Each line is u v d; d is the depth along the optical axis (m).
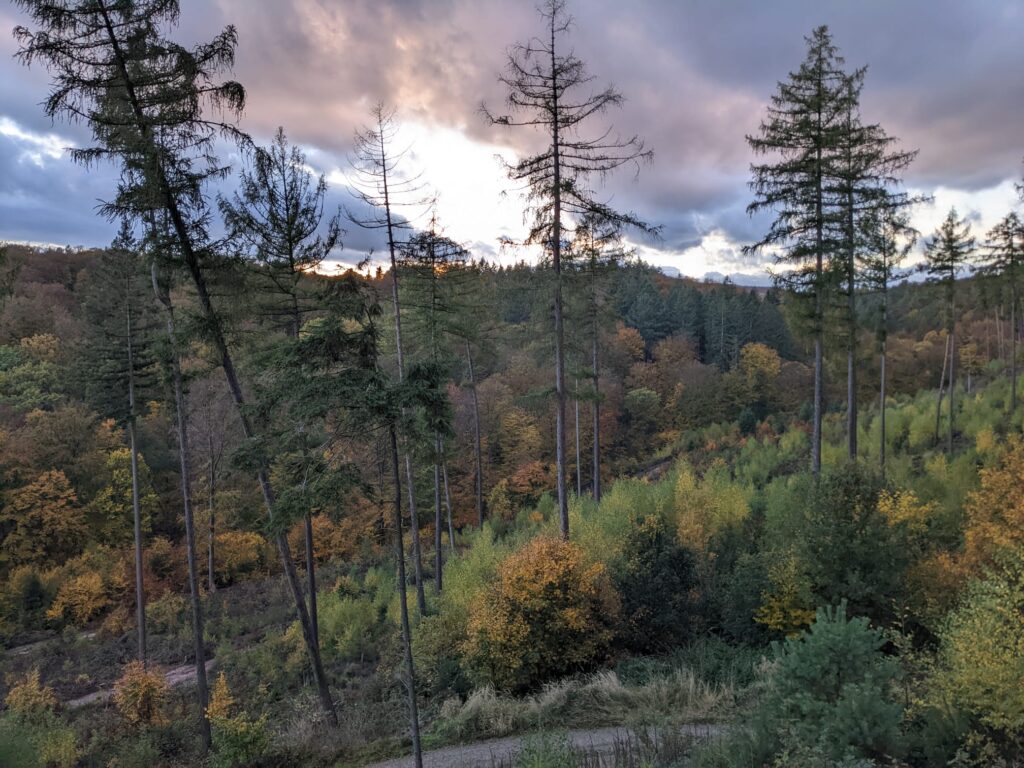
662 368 67.94
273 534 9.85
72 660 23.42
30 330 48.84
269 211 13.47
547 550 13.98
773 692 7.77
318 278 13.89
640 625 13.65
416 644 16.03
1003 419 30.16
